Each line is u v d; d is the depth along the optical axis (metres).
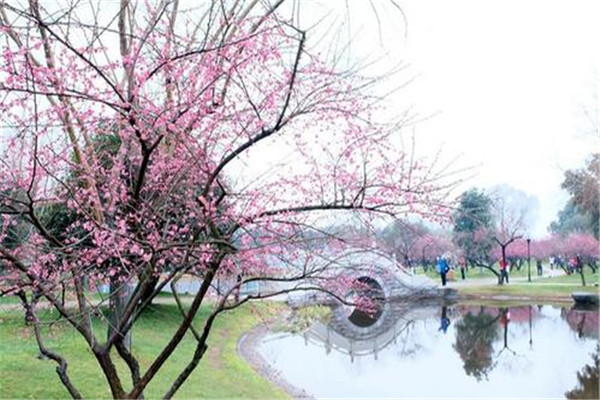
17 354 12.18
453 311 33.19
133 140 6.77
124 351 6.73
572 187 42.34
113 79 5.90
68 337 13.67
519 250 53.69
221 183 6.67
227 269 7.62
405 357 20.70
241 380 14.06
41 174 6.64
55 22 5.00
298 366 17.98
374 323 29.34
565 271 54.66
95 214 6.90
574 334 25.62
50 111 5.97
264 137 5.76
